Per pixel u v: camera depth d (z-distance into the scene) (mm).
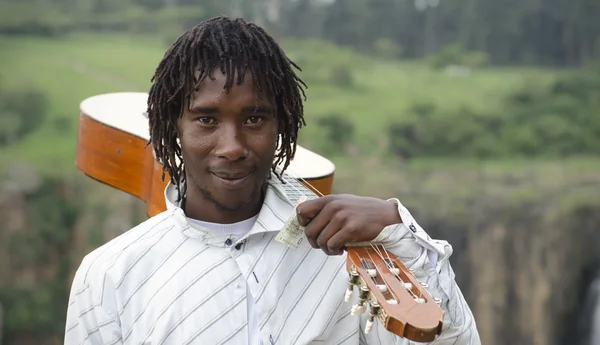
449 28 74250
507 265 37500
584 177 43844
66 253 36812
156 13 70625
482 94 57781
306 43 62969
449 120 50500
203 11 69938
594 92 56469
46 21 64438
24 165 39000
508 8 72812
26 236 36312
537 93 55750
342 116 49500
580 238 37719
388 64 68188
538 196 39844
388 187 42094
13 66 53375
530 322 36000
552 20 72688
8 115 44969
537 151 50188
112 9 70812
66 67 54781
